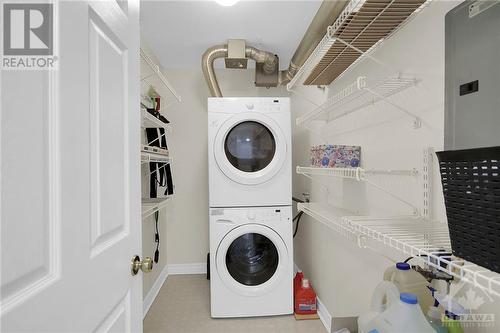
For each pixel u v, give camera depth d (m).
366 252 1.41
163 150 1.87
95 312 0.62
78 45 0.57
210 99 1.98
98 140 0.65
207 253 2.84
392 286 0.96
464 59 0.83
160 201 1.86
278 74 2.61
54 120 0.50
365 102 1.43
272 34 2.14
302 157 2.51
